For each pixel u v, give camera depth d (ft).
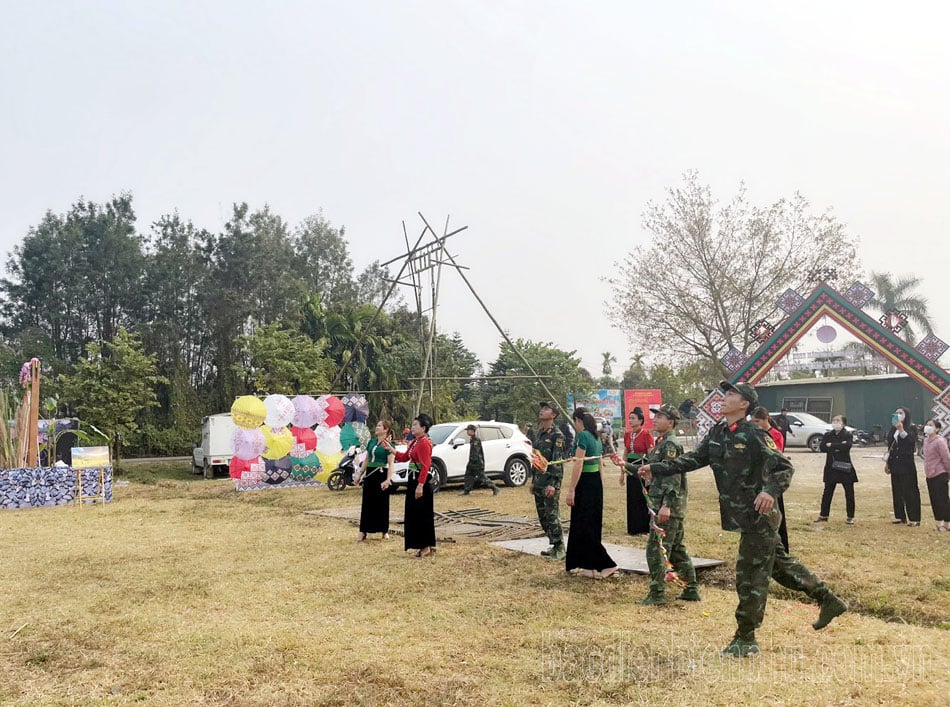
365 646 17.28
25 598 22.90
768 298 94.27
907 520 36.17
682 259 97.86
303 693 14.33
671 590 22.74
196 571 26.73
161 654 16.88
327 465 61.31
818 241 94.17
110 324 141.79
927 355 55.16
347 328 123.13
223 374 136.77
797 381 105.19
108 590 23.85
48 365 129.08
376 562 27.94
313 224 177.88
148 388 96.27
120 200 146.41
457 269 67.21
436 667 15.67
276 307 148.36
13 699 14.29
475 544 31.76
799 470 67.97
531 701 13.65
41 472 50.96
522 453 59.88
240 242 147.33
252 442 59.67
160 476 85.92
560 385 124.36
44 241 137.08
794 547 29.12
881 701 13.05
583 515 24.52
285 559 28.84
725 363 61.52
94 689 14.78
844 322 57.88
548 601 21.33
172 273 141.59
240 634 18.38
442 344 127.13
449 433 56.65
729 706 13.06
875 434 96.37
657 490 21.45
